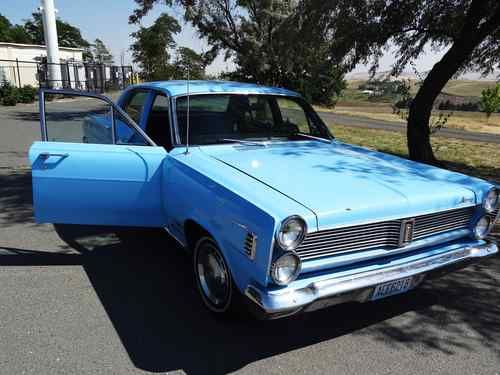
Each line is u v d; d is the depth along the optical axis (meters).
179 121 3.84
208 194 2.91
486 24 7.13
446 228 3.07
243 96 4.21
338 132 14.99
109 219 3.60
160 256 4.19
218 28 17.89
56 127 3.89
